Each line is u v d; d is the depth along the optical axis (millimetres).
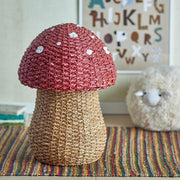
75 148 1516
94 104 1574
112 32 2461
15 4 2424
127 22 2453
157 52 2492
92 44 1470
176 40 2494
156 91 2109
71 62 1386
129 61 2500
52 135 1500
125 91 2551
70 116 1501
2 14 2436
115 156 1718
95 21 2443
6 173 1488
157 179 1465
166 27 2461
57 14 2441
